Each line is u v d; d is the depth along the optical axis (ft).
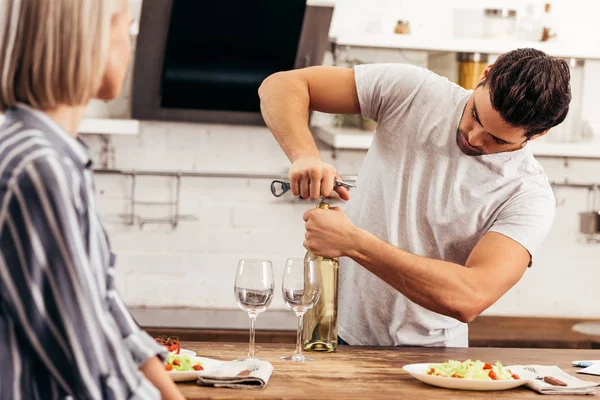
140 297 12.16
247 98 11.47
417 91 7.11
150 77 11.14
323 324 6.60
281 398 4.96
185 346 6.67
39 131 3.72
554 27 11.94
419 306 7.11
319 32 11.03
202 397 4.90
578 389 5.50
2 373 3.59
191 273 12.26
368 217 7.27
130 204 12.09
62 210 3.56
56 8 3.67
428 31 12.51
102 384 3.67
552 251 13.01
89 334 3.59
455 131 6.91
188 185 12.19
